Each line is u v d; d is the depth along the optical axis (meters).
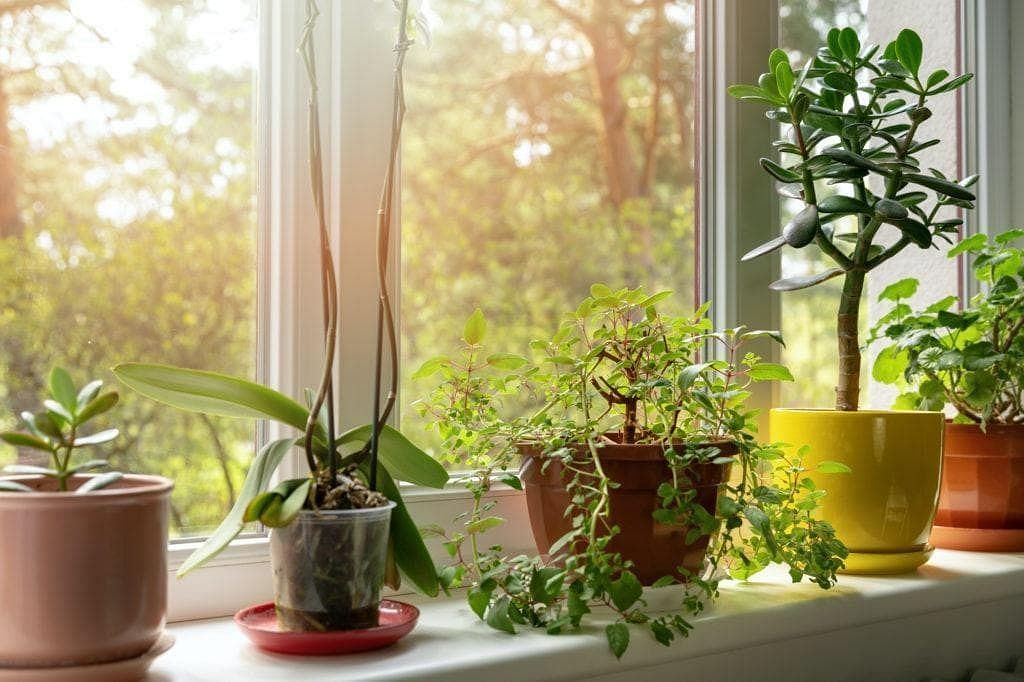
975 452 1.34
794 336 1.49
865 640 1.16
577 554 0.99
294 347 1.04
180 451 0.99
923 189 1.73
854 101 1.20
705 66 1.41
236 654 0.86
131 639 0.73
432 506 1.13
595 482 0.99
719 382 1.12
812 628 1.07
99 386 0.77
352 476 0.91
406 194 1.15
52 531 0.69
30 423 0.73
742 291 1.39
